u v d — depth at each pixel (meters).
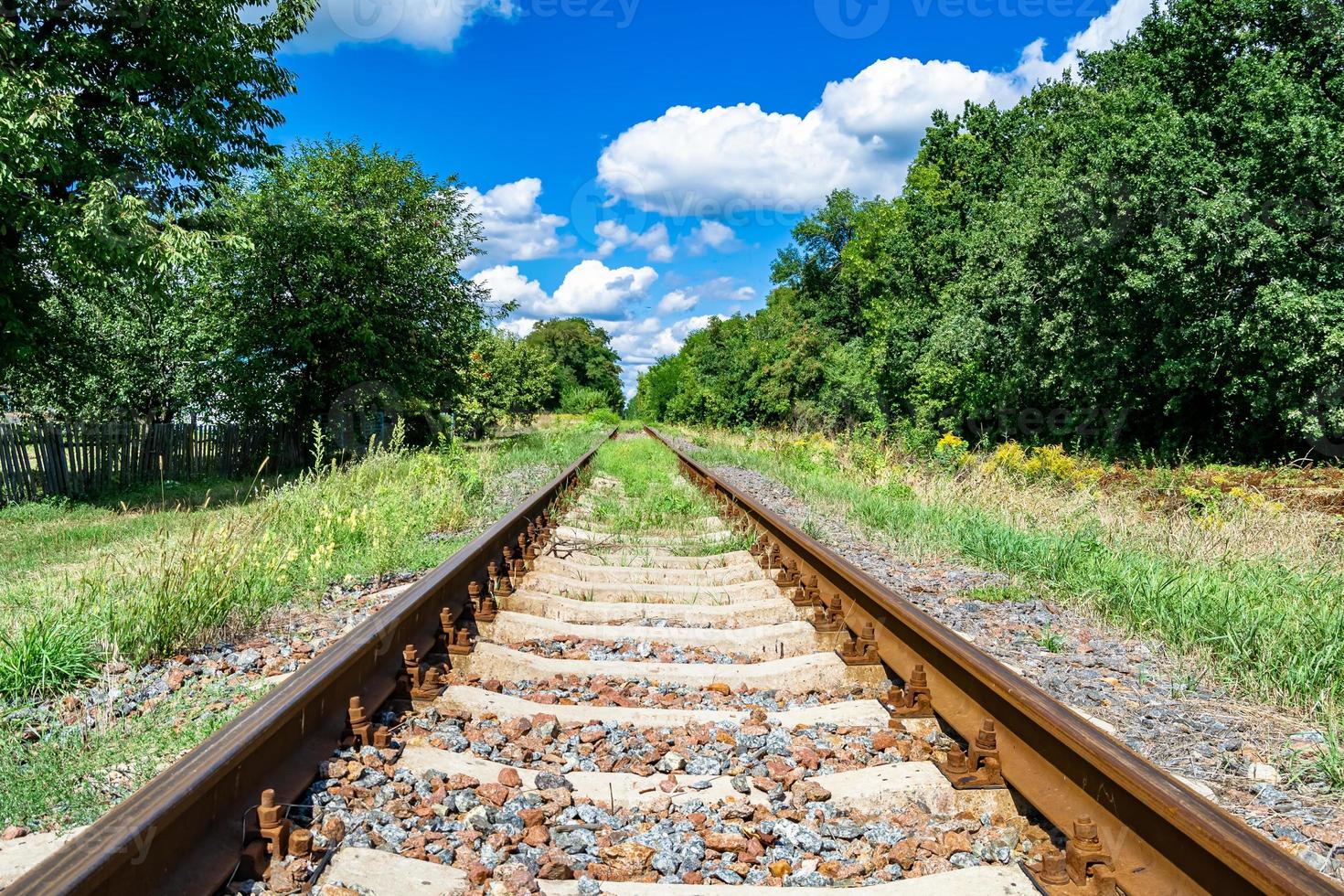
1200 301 18.64
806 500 12.16
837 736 3.57
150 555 6.27
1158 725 3.92
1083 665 4.85
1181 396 20.14
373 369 22.89
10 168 11.92
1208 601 5.62
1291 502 10.93
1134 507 10.40
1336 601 5.66
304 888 2.28
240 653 4.76
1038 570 7.08
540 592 5.99
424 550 7.49
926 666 3.89
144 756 3.32
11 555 8.67
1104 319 20.84
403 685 3.80
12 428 13.76
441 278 24.06
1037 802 2.71
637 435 44.00
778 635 4.93
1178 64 21.98
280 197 20.91
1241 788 3.30
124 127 14.08
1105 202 19.75
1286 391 17.55
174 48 14.59
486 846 2.61
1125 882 2.26
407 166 24.41
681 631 5.04
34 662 4.25
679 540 8.41
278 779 2.77
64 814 2.91
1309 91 18.62
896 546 8.52
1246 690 4.43
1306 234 17.52
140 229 12.92
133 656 4.64
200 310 21.12
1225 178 18.62
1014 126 34.19
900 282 34.84
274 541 6.72
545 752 3.39
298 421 22.58
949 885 2.41
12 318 13.66
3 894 1.77
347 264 21.38
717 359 55.56
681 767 3.29
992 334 24.45
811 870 2.57
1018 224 24.09
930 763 3.20
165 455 17.58
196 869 2.24
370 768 3.06
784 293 57.75
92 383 20.41
